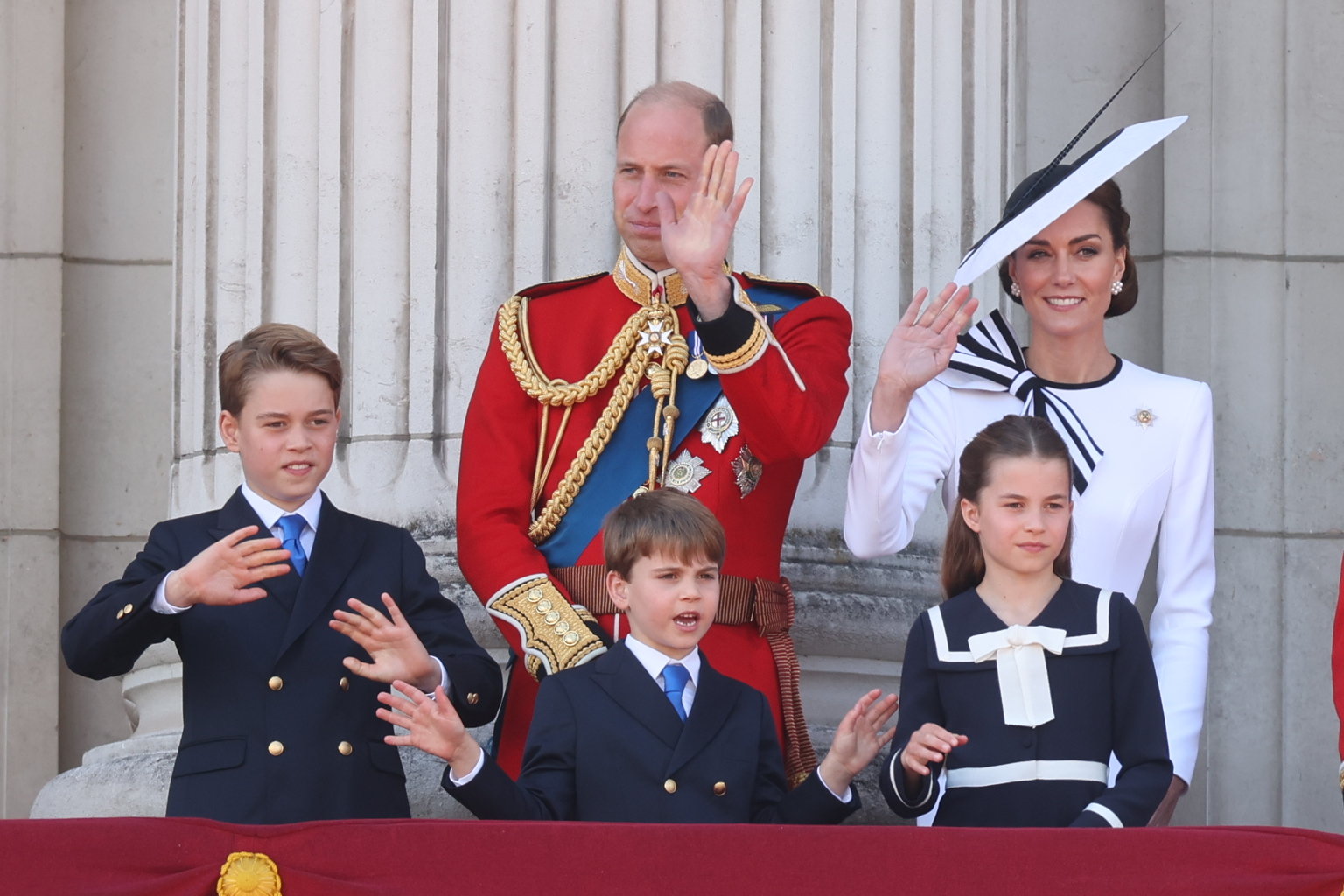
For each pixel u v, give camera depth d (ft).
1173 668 57.06
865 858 42.80
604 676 51.21
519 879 42.60
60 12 91.25
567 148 68.03
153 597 49.39
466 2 68.59
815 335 57.93
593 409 58.34
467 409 62.95
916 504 59.21
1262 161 88.48
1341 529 87.20
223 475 69.67
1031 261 60.23
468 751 46.65
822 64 69.92
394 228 68.18
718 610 55.72
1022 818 49.57
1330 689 86.28
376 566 53.62
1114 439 58.90
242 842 42.78
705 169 54.19
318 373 53.31
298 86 70.13
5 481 88.48
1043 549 51.44
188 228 74.02
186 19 75.66
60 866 42.09
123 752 67.87
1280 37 88.84
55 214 90.27
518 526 57.47
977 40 72.84
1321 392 87.76
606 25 68.54
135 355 90.99
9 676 87.40
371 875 42.65
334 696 51.55
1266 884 42.75
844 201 69.56
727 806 49.96
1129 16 90.58
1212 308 87.66
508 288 67.72
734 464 56.75
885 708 49.49
